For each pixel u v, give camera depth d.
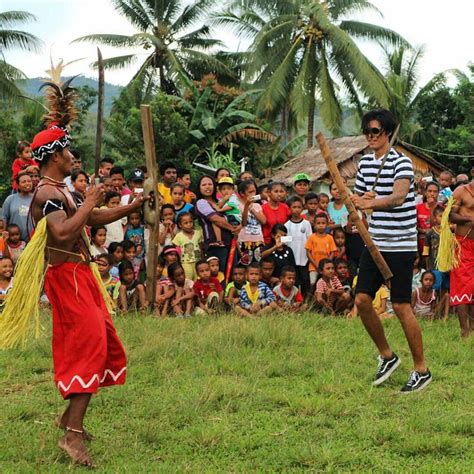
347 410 5.11
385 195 5.70
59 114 4.77
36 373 6.30
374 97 30.86
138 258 9.55
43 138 4.57
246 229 9.73
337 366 6.22
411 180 5.60
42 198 4.52
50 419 5.15
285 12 33.03
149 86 36.91
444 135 33.66
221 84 39.12
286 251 9.77
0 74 33.28
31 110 32.91
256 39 32.50
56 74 4.80
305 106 30.52
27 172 9.86
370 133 5.75
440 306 9.23
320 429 4.83
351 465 4.27
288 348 6.88
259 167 28.80
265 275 9.61
